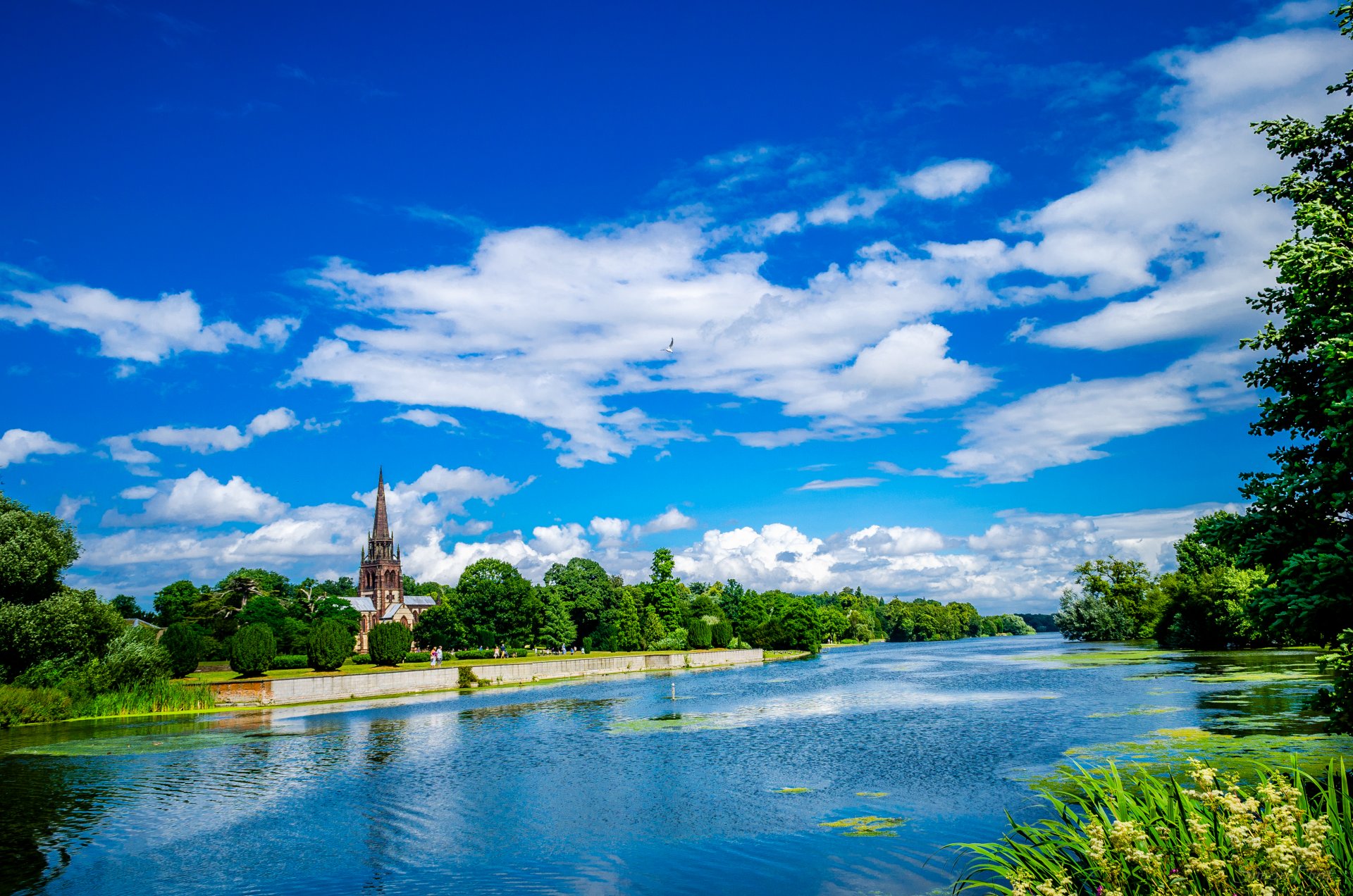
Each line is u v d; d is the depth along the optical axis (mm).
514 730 46188
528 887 18938
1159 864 9008
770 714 51062
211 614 137625
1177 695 47656
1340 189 15656
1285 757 25797
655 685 79625
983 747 34219
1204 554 94125
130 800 28891
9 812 27297
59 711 52156
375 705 62938
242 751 39656
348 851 22266
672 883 18781
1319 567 13703
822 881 18297
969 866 18797
